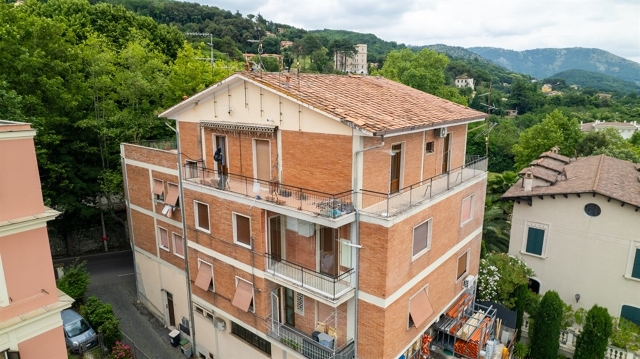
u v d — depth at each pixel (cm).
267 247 1772
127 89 3319
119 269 3275
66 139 3192
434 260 1823
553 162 3130
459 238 2050
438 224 1798
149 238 2606
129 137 3281
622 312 2364
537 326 2220
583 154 5112
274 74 1856
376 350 1560
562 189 2483
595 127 8325
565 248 2511
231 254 1911
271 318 1814
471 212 2159
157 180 2434
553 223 2534
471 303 2342
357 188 1496
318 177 1603
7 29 2714
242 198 1764
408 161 1773
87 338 2181
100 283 3044
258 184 1736
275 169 1748
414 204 1600
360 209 1515
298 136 1634
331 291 1537
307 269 1631
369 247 1493
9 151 1198
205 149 2055
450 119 1841
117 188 3250
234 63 4350
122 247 3744
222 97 1889
